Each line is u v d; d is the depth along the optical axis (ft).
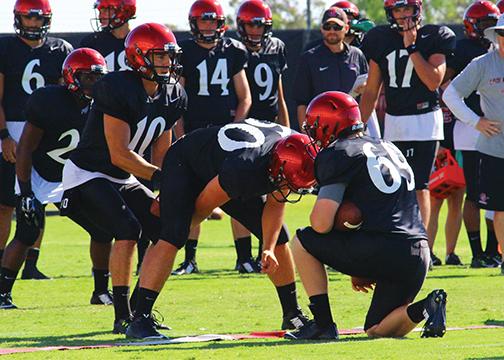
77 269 123.44
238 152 69.21
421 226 68.49
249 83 118.93
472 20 117.50
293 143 67.67
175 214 72.33
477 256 118.21
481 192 102.17
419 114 111.65
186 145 72.69
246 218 75.31
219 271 118.21
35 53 111.04
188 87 114.11
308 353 62.28
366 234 66.95
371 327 69.67
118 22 111.65
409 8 108.88
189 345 67.41
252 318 82.28
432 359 59.16
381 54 111.75
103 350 65.62
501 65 99.35
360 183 66.90
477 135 115.44
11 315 85.66
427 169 112.27
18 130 110.93
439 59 110.32
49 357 63.10
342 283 102.89
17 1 109.50
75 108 90.63
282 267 75.25
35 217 90.27
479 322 76.95
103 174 78.48
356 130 68.18
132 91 75.51
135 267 121.60
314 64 116.88
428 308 66.85
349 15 125.49
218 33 113.50
